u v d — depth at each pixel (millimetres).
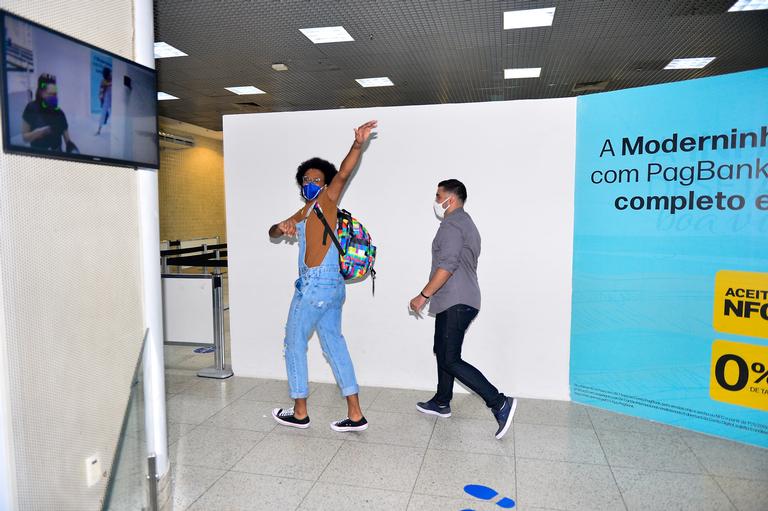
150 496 2197
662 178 3150
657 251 3225
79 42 1910
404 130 3916
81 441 2016
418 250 3959
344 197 4051
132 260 2357
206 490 2596
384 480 2678
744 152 2838
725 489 2533
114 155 2129
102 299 2143
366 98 10016
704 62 7703
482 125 3775
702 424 3150
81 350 2014
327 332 3248
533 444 3066
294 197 4180
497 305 3830
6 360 1666
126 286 2312
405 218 3961
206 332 4473
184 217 12750
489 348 3865
